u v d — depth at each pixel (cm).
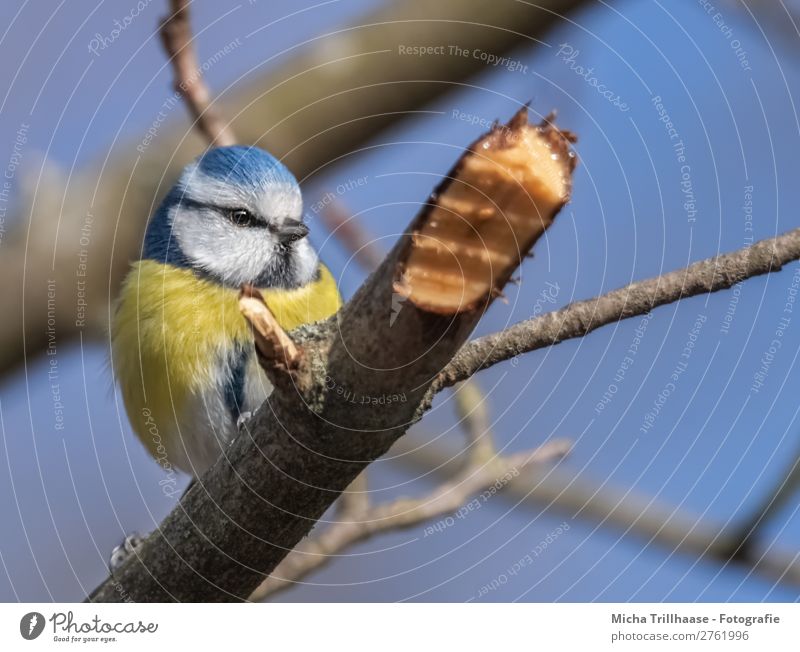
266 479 505
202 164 922
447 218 430
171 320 870
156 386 875
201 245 898
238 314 877
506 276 435
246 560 535
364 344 458
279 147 920
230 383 863
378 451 491
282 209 910
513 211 429
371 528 755
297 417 482
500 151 427
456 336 448
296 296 916
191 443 885
